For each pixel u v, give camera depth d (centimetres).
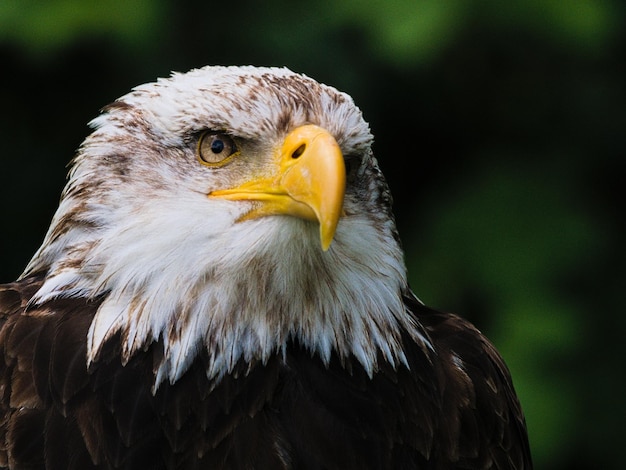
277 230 638
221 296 639
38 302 659
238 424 637
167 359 634
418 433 671
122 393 628
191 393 636
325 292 653
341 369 660
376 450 654
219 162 649
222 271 638
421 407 678
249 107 644
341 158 618
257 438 635
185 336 636
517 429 761
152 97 664
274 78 665
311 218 630
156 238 637
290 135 641
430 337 726
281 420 645
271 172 641
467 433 691
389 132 1221
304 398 649
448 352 723
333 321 657
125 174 654
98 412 625
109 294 642
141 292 637
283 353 650
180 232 636
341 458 643
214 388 638
